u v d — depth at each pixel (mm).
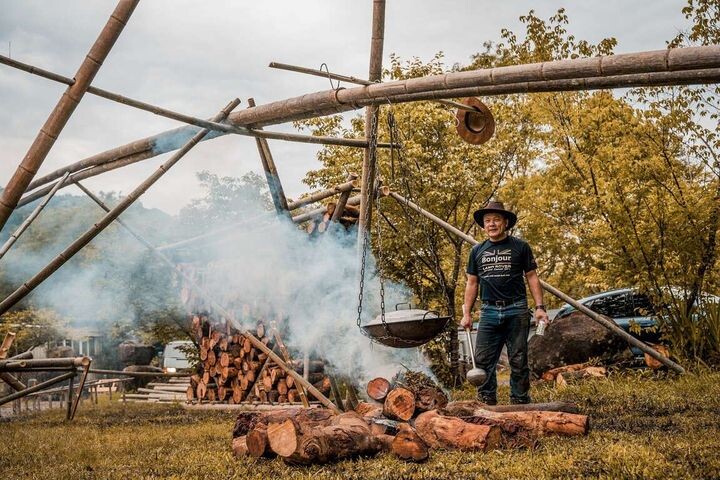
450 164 13328
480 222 6613
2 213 5766
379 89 5996
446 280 13508
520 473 4062
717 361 10398
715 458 4148
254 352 11992
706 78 4441
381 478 4180
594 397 8211
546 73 5004
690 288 10820
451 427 5043
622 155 10906
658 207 10898
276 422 5262
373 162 7137
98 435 7762
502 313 6367
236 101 6770
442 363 12422
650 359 10289
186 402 13508
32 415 12609
